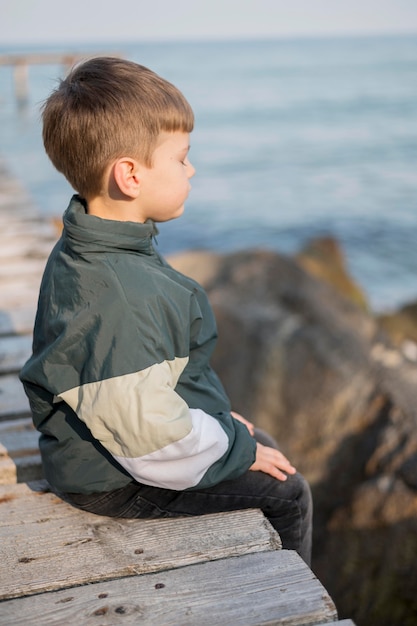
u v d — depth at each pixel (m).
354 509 3.15
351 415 3.64
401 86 42.00
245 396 3.97
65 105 1.64
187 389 1.74
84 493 1.74
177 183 1.67
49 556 1.67
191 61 72.88
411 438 3.34
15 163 15.95
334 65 61.50
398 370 3.96
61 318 1.59
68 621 1.47
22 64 20.08
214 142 23.97
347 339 4.18
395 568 2.94
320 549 3.14
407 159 20.97
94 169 1.64
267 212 14.66
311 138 25.02
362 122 28.94
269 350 4.08
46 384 1.62
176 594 1.54
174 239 12.66
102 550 1.68
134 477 1.62
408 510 3.05
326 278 7.60
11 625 1.46
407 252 12.34
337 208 15.16
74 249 1.62
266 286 4.84
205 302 1.79
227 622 1.46
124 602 1.52
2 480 2.08
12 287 3.75
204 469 1.64
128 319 1.54
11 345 3.00
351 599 2.94
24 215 5.41
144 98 1.61
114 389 1.51
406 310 7.27
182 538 1.72
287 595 1.53
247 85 43.62
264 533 1.73
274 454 1.86
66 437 1.71
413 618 2.80
